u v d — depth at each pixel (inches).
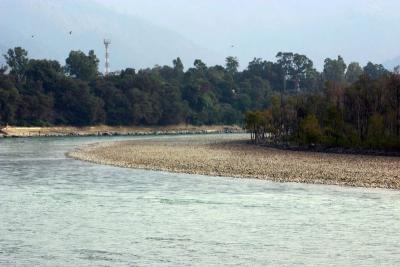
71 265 2861.7
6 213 4035.4
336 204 4338.1
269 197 4687.5
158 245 3198.8
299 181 5679.1
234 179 5885.8
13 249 3117.6
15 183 5625.0
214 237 3358.8
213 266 2847.0
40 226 3631.9
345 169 6653.5
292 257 2984.7
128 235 3408.0
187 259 2955.2
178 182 5664.4
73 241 3275.1
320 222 3718.0
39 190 5132.9
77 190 5128.0
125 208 4229.8
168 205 4345.5
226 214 3993.6
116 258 2967.5
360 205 4288.9
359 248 3129.9
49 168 7106.3
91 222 3742.6
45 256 2994.6
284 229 3538.4
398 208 4163.4
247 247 3157.0
